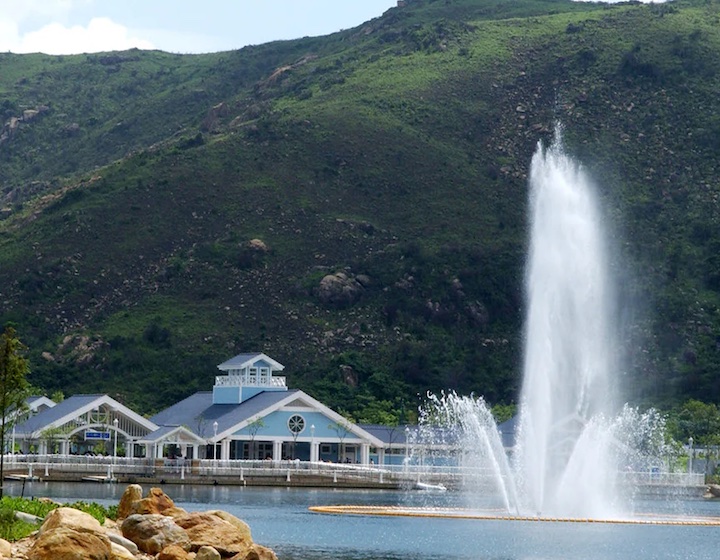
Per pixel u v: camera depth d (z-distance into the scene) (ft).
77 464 516.32
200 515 250.57
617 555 313.73
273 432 587.27
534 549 320.09
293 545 313.53
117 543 227.61
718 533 370.94
